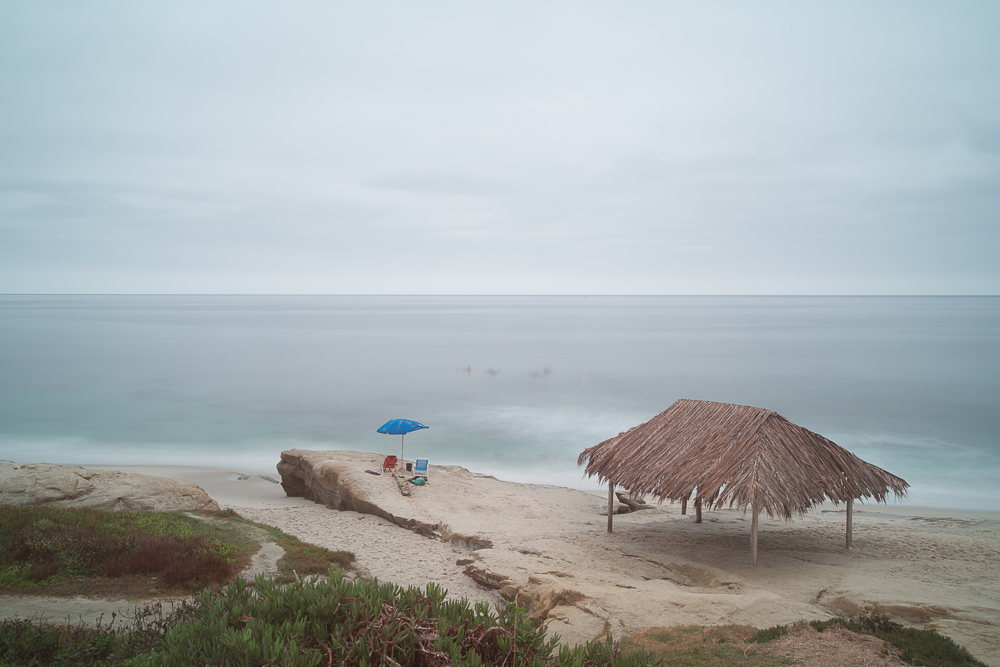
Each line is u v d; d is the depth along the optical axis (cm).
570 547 1789
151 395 5775
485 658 517
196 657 485
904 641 911
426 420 4731
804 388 6134
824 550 1734
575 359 8569
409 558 1792
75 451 3862
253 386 6306
